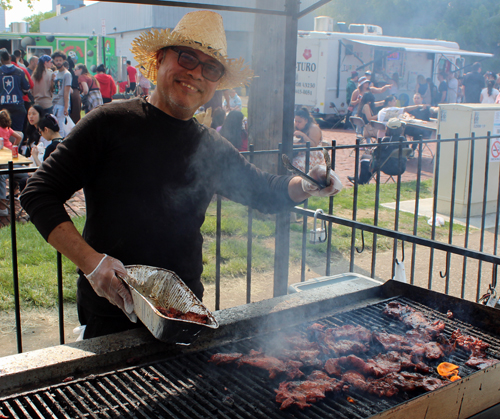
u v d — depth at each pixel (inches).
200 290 86.6
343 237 231.3
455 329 88.0
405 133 404.8
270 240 224.8
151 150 75.8
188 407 62.5
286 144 118.7
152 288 73.2
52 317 150.9
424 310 95.5
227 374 71.1
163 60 78.4
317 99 606.2
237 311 86.7
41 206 67.3
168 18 797.2
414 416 60.1
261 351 75.1
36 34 722.2
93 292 80.1
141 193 76.2
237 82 86.3
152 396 64.6
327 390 66.4
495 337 85.7
